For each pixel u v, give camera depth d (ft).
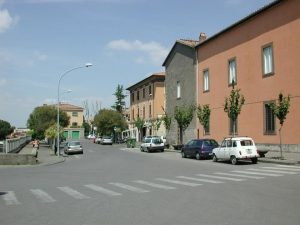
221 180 53.42
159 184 50.85
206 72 143.23
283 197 37.96
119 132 288.30
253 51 112.88
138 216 30.45
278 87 102.01
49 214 32.30
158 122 195.72
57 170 78.33
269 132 104.99
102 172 70.95
